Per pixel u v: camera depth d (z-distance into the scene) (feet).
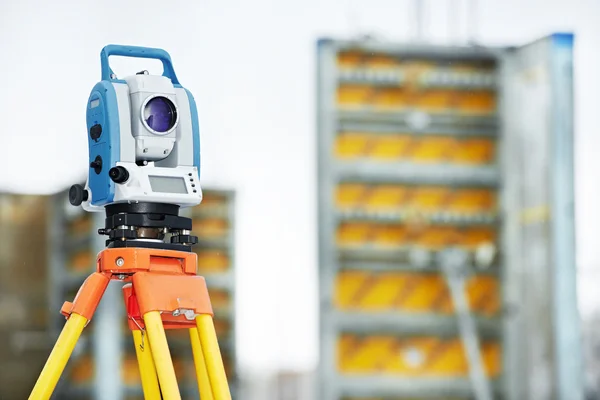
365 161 22.34
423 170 22.52
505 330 22.40
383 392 22.31
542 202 22.12
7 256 21.49
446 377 22.44
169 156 9.82
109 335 21.42
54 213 21.62
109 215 9.67
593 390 22.24
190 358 22.03
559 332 21.86
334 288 22.33
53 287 21.62
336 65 22.09
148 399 9.97
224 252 22.40
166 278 9.28
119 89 9.58
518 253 22.47
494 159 22.57
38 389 9.08
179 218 9.63
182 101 9.82
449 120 22.41
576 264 21.86
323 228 22.20
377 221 22.43
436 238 22.63
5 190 21.53
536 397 22.07
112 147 9.39
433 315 22.52
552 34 21.59
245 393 22.11
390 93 22.27
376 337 22.39
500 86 22.34
